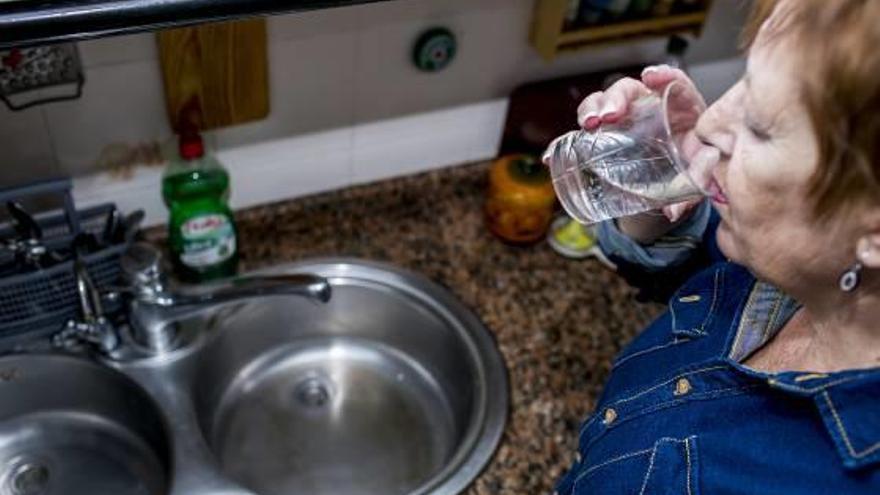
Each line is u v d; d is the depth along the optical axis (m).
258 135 1.13
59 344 1.01
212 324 1.10
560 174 0.71
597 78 1.28
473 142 1.32
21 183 1.02
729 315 0.68
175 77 1.00
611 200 0.68
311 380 1.22
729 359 0.63
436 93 1.21
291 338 1.23
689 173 0.56
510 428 1.02
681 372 0.67
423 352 1.22
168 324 1.03
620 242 0.79
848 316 0.52
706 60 1.39
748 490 0.56
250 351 1.19
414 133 1.25
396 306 1.20
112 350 1.03
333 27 1.05
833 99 0.40
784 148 0.44
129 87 1.00
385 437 1.16
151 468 1.04
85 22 0.60
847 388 0.50
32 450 1.05
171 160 1.10
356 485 1.09
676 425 0.65
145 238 1.08
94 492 1.02
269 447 1.13
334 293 1.19
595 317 1.18
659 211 0.71
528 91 1.25
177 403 1.01
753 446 0.57
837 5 0.40
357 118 1.19
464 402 1.12
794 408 0.56
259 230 1.21
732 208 0.50
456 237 1.27
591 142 0.67
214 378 1.13
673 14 1.20
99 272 1.00
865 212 0.43
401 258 1.22
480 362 1.10
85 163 1.05
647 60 1.32
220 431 1.13
